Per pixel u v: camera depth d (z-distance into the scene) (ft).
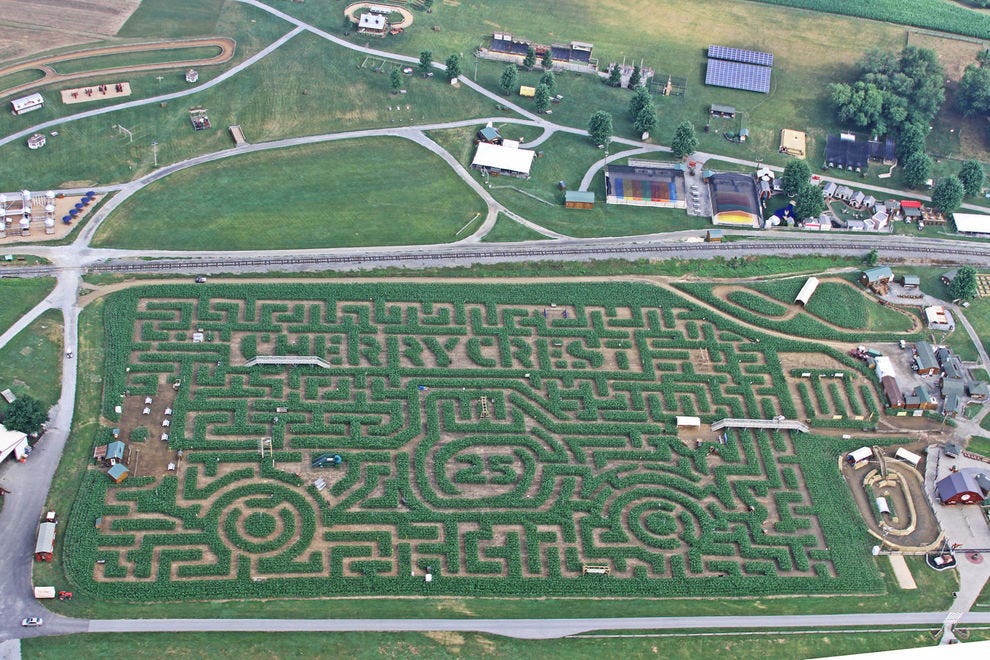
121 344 550.36
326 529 476.95
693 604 463.01
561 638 442.91
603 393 556.92
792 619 459.73
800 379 581.53
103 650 419.13
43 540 452.76
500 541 480.64
